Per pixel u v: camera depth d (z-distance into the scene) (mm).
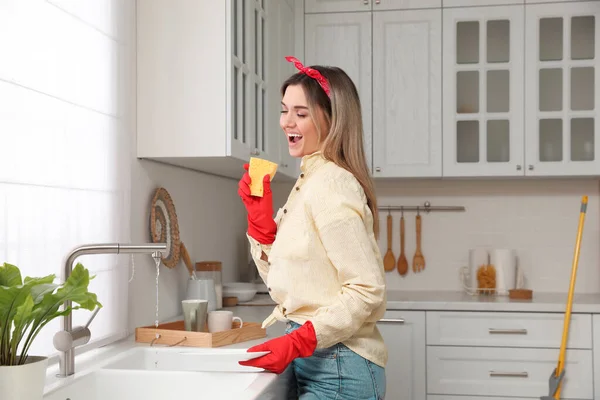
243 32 2725
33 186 1782
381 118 3738
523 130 3646
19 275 1292
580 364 3342
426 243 4078
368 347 1657
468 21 3703
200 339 2107
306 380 1707
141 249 1710
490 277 3768
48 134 1861
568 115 3623
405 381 3445
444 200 4066
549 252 3979
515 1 3660
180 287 2916
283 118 1758
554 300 3502
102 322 2156
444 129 3693
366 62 3750
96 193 2150
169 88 2516
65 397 1560
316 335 1533
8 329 1245
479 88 3691
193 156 2500
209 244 3346
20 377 1227
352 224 1554
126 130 2395
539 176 3697
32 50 1783
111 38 2283
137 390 1706
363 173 1706
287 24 3582
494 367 3404
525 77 3650
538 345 3375
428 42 3711
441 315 3445
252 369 1815
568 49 3629
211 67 2496
